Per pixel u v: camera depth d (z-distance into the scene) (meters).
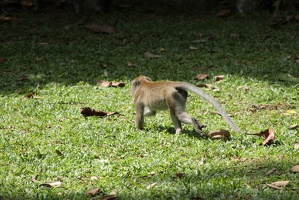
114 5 21.36
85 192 9.66
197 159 11.05
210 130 12.55
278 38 18.69
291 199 8.91
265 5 21.00
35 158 11.20
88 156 11.22
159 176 10.21
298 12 20.50
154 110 12.50
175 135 12.16
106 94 15.03
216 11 21.23
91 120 13.34
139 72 16.52
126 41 18.94
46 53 18.02
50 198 9.42
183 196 9.24
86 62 17.36
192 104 14.25
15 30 19.81
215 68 16.67
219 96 14.75
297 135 12.18
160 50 18.14
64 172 10.56
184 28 19.83
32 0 21.36
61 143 12.05
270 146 11.48
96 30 19.59
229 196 9.19
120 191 9.67
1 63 17.23
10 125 13.09
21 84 15.80
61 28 19.94
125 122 13.25
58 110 13.98
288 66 16.56
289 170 10.17
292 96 14.51
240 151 11.25
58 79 16.09
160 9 21.36
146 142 11.91
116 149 11.56
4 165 10.95
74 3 21.08
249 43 18.52
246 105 14.15
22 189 9.89
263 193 9.19
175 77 16.05
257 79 15.71
